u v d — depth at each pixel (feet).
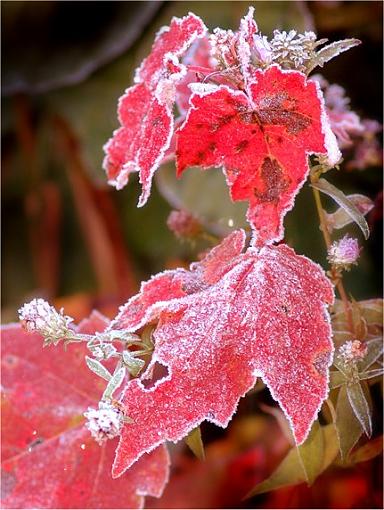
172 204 1.89
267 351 1.11
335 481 1.43
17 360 1.32
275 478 1.27
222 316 1.12
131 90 1.25
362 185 1.79
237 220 1.74
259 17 1.76
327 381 1.11
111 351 1.11
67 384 1.32
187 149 1.14
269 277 1.13
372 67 1.84
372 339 1.23
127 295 1.93
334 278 1.22
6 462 1.29
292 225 1.78
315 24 1.81
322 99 1.08
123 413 1.09
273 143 1.14
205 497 1.51
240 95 1.09
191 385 1.10
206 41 1.32
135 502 1.28
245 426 1.56
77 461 1.29
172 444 1.52
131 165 1.19
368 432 1.17
